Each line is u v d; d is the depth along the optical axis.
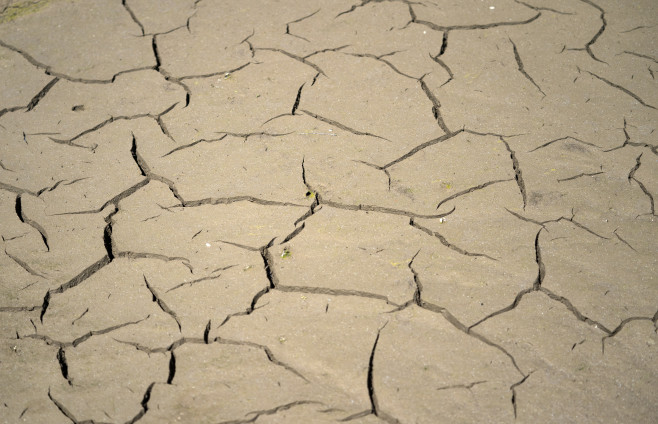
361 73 3.70
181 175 3.15
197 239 2.86
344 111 3.46
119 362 2.41
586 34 3.90
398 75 3.67
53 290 2.66
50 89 3.64
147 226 2.92
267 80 3.67
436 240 2.82
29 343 2.49
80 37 4.00
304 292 2.63
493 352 2.39
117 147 3.30
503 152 3.21
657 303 2.53
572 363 2.35
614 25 3.96
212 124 3.41
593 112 3.39
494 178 3.08
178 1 4.29
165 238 2.87
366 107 3.48
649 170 3.08
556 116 3.38
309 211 2.97
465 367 2.35
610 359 2.36
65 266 2.75
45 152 3.28
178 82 3.67
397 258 2.75
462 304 2.55
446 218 2.91
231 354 2.42
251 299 2.61
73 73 3.74
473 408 2.23
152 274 2.72
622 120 3.34
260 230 2.89
